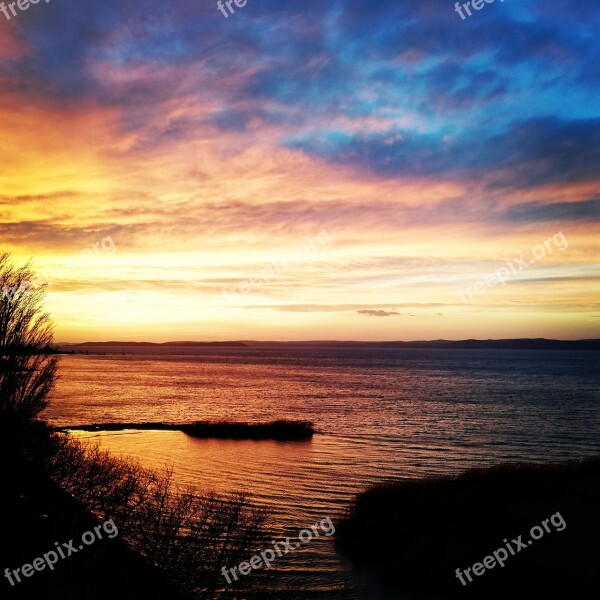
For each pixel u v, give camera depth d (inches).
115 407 2802.7
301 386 4463.6
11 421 466.6
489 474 1111.0
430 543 734.5
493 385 4803.2
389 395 3769.7
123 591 422.0
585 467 1171.9
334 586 647.1
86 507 510.0
